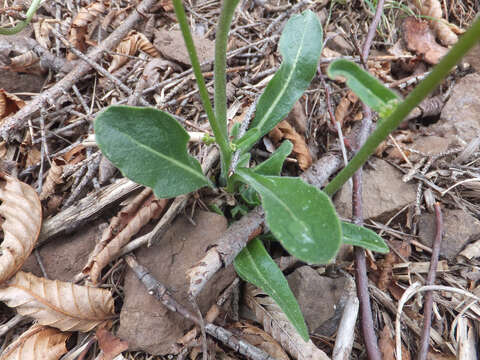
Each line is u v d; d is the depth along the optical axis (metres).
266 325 0.21
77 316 0.20
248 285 0.23
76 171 0.24
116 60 0.29
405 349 0.22
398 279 0.24
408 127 0.32
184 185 0.20
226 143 0.20
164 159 0.19
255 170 0.23
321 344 0.22
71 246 0.22
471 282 0.24
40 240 0.22
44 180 0.25
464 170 0.27
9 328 0.20
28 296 0.19
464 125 0.30
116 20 0.32
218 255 0.19
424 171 0.27
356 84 0.14
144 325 0.20
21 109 0.25
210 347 0.20
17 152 0.26
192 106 0.28
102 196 0.22
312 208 0.13
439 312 0.23
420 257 0.25
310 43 0.23
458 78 0.33
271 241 0.25
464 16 0.39
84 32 0.30
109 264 0.22
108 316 0.21
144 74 0.28
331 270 0.24
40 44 0.28
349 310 0.22
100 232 0.23
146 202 0.22
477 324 0.23
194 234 0.22
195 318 0.20
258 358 0.20
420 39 0.35
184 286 0.21
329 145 0.29
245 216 0.21
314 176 0.25
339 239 0.12
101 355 0.19
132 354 0.20
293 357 0.20
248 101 0.28
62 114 0.27
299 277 0.22
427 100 0.32
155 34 0.30
